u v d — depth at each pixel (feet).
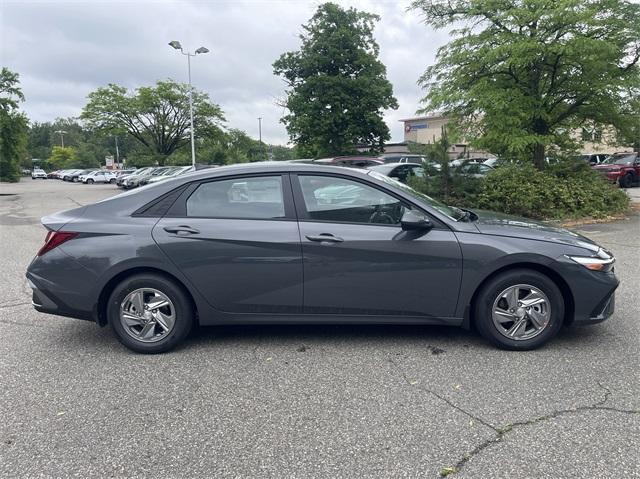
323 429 9.80
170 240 13.23
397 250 13.01
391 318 13.46
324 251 13.12
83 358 13.52
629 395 10.90
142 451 9.20
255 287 13.35
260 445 9.32
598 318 13.20
